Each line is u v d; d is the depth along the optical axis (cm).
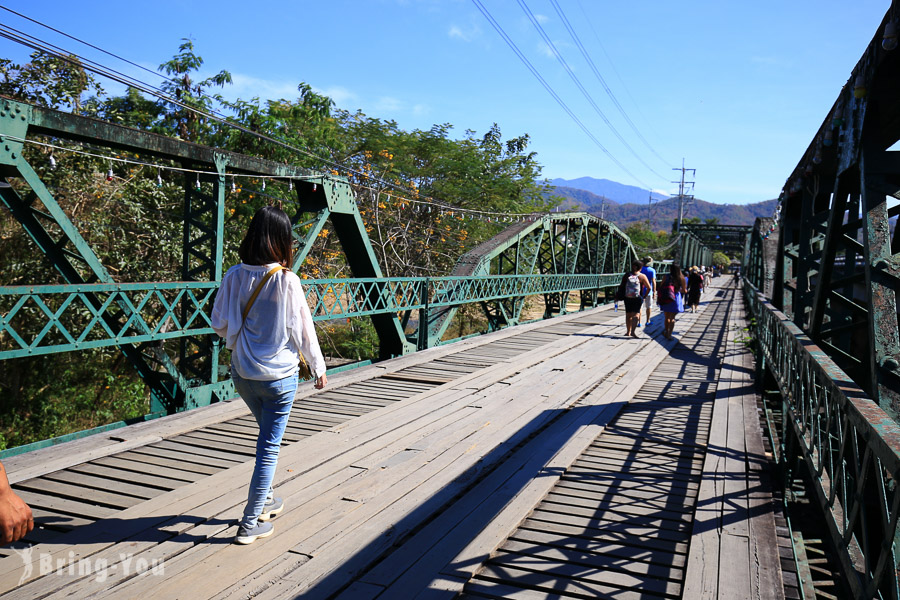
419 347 1079
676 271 1313
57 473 419
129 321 543
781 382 565
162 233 1094
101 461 447
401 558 305
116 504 366
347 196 860
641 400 722
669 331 1321
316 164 1509
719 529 350
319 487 402
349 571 289
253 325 303
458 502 383
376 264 924
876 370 327
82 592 262
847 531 258
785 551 336
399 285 979
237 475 416
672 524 364
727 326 1656
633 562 314
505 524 349
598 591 283
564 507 390
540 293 1778
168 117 1349
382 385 767
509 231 1639
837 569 359
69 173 980
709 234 7294
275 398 311
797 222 796
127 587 268
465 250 2088
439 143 2211
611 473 458
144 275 1099
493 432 553
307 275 1573
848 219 554
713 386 814
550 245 1984
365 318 1769
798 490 437
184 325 620
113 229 1048
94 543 311
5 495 155
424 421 584
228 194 1210
